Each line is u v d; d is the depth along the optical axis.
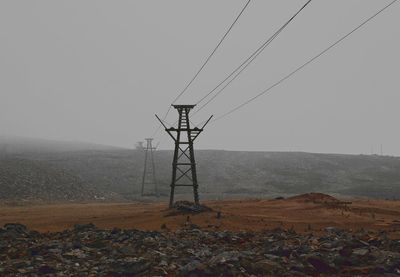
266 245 17.31
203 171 130.38
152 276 12.40
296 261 13.22
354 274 12.14
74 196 83.31
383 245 15.88
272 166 135.25
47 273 13.39
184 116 43.41
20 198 74.06
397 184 106.94
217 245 18.06
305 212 33.97
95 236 21.38
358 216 31.42
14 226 24.77
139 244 17.98
